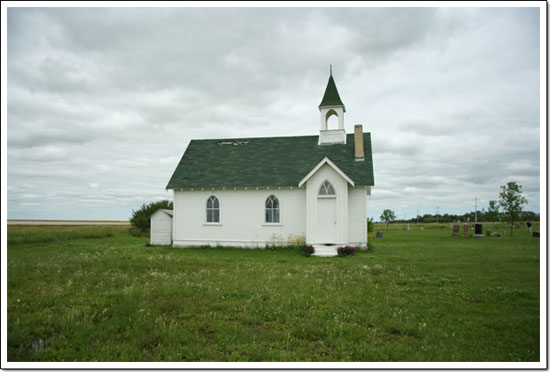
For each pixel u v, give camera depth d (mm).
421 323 7832
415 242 30203
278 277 12781
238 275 13156
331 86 26953
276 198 24000
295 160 25734
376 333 7250
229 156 27266
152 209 38375
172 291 10227
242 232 24109
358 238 22438
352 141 26812
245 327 7508
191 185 24656
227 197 24469
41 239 28906
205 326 7594
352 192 22766
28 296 9750
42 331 7277
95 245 26609
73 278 12148
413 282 12094
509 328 7547
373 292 10484
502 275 13359
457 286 11422
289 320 7918
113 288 10859
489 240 32438
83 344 6629
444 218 114062
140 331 7160
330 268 15000
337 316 8164
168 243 26438
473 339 6973
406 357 6137
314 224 22047
